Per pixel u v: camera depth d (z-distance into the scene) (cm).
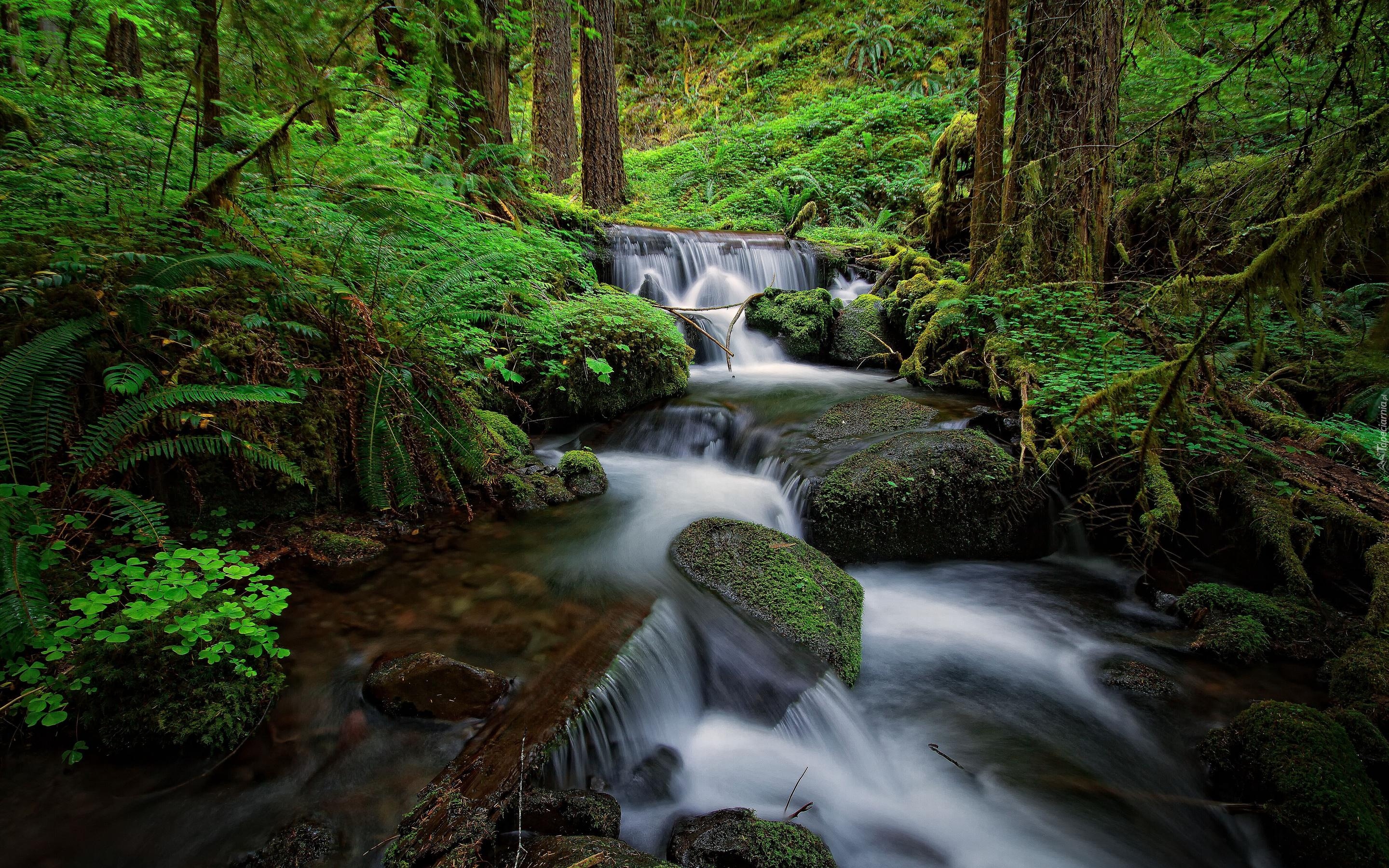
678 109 2014
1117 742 304
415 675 260
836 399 621
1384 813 236
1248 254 465
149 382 287
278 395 288
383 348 386
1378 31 283
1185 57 659
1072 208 586
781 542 391
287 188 418
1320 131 342
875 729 310
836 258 971
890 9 1872
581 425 600
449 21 563
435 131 658
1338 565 382
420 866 191
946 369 645
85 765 212
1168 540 446
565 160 1207
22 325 266
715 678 314
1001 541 458
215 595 262
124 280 291
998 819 268
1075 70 562
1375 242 277
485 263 446
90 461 248
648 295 829
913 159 1313
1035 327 573
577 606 329
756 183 1366
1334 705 307
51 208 322
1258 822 253
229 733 228
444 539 388
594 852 194
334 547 349
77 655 229
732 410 602
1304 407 514
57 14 448
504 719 250
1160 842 258
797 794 269
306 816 209
